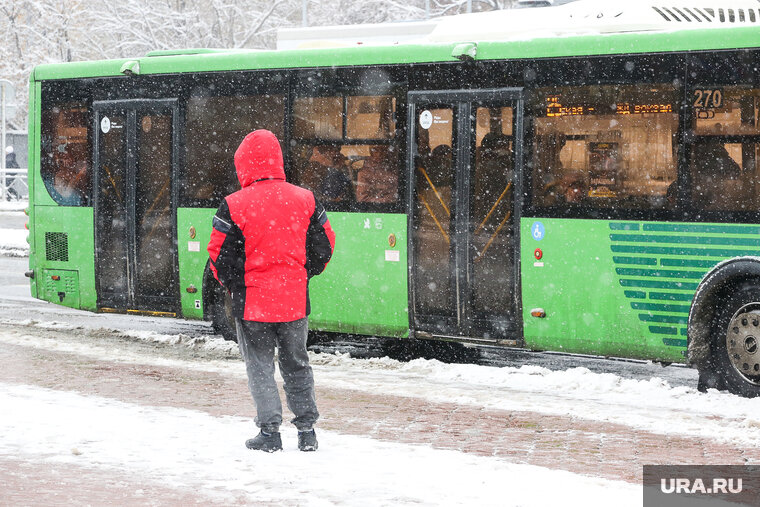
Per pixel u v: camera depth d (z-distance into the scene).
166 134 13.30
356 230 11.98
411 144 11.62
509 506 5.99
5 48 45.19
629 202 10.40
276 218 7.09
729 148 9.91
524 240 10.93
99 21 41.19
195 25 39.75
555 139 10.80
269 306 7.09
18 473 6.53
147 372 10.51
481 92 11.20
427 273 11.60
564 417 8.64
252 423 8.12
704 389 10.03
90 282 14.04
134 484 6.30
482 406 9.05
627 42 10.41
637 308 10.38
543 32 11.23
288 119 12.38
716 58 9.98
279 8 42.38
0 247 25.33
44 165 14.45
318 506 5.89
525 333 11.00
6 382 9.81
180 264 13.20
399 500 6.05
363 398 9.34
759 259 9.52
